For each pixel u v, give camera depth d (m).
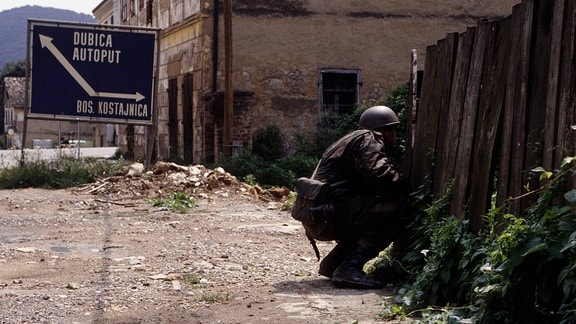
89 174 19.33
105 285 7.94
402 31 26.14
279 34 25.11
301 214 7.58
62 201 15.78
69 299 7.32
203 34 24.78
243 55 24.88
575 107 5.24
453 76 7.11
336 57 25.61
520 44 5.93
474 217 6.46
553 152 5.46
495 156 6.27
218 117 24.53
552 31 5.54
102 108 20.80
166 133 30.38
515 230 5.29
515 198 5.70
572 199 4.93
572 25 5.31
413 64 7.98
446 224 6.59
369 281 7.50
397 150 14.45
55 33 20.56
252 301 7.12
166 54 30.11
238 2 24.83
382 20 25.95
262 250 10.12
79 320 6.57
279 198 16.92
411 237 7.43
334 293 7.32
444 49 7.31
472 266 6.14
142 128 34.06
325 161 7.67
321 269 7.99
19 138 86.56
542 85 5.66
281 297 7.22
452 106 7.02
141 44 20.88
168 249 10.16
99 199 15.97
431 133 7.49
